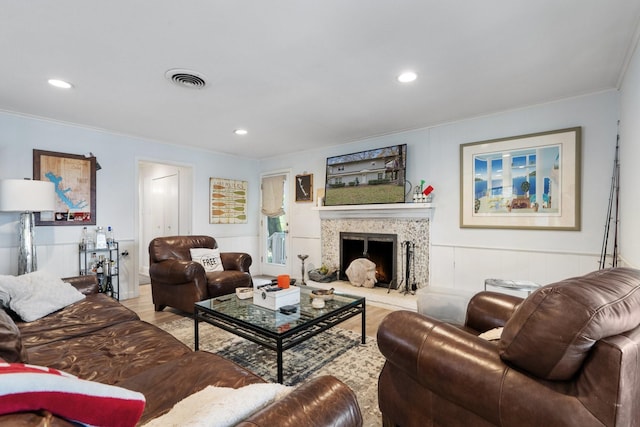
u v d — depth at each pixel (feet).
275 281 9.43
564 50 6.83
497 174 10.86
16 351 3.88
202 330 9.73
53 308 7.00
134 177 13.79
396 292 12.99
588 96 9.26
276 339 6.27
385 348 4.59
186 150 15.79
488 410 3.55
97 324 6.43
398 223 13.29
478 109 10.50
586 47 6.71
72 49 6.69
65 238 11.95
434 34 6.22
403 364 4.36
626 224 7.82
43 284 7.27
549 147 9.87
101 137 12.85
